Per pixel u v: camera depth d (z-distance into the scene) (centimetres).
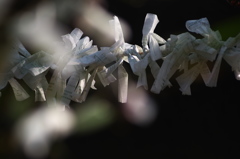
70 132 105
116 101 134
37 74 101
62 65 103
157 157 152
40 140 105
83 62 102
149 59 101
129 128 145
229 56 99
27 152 105
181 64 103
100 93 132
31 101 115
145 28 103
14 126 105
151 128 152
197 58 102
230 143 153
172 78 135
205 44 99
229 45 99
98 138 148
